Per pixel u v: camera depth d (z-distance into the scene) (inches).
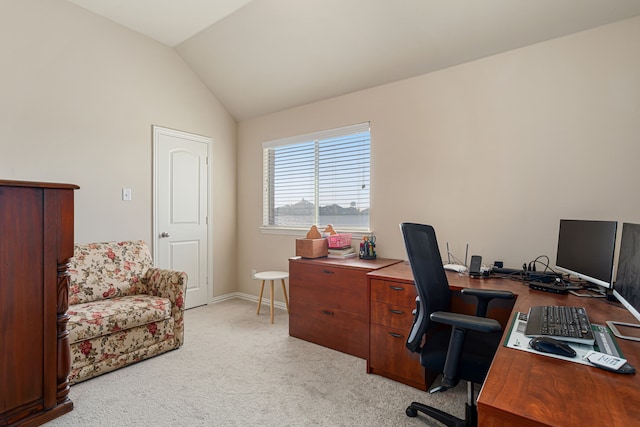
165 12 114.2
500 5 82.5
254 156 160.1
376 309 88.2
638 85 75.5
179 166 142.5
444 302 66.4
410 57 103.6
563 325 43.2
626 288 48.8
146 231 131.0
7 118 96.6
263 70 132.6
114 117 121.0
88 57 113.9
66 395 70.2
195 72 148.0
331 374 87.9
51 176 105.4
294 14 106.4
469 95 98.5
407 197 110.8
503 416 26.6
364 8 95.7
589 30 80.9
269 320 131.6
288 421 67.8
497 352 37.9
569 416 25.4
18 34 98.6
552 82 85.8
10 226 61.4
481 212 96.8
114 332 87.3
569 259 74.0
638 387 29.7
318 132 135.5
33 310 64.7
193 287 148.3
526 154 89.7
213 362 94.1
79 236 112.3
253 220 161.0
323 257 117.5
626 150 77.0
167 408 71.7
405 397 77.0
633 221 76.4
